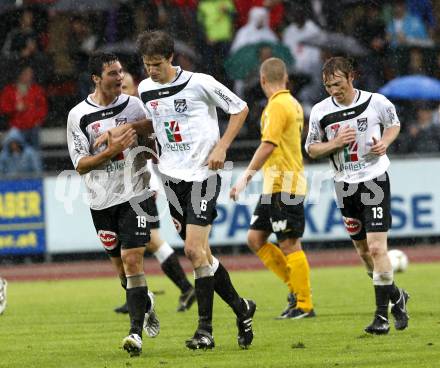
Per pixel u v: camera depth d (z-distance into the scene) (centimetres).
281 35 6284
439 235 5609
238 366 2259
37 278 5253
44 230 5550
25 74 6031
